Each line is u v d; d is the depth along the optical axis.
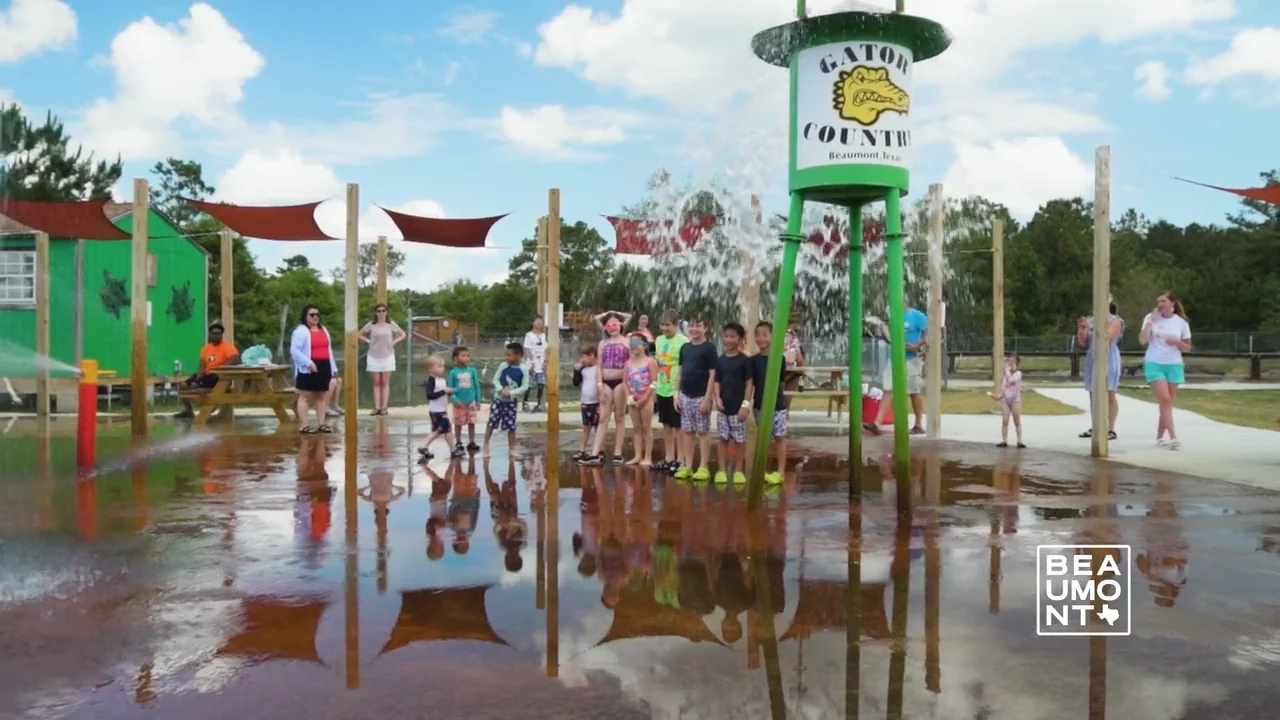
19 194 23.91
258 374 14.56
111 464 9.70
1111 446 11.19
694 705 3.40
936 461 9.91
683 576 5.19
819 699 3.45
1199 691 3.51
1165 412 11.04
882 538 6.13
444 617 4.43
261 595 4.79
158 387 21.38
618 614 4.48
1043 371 37.38
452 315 55.59
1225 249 62.75
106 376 18.88
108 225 15.74
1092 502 7.43
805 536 6.20
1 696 3.46
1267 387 25.86
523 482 8.55
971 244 41.22
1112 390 11.80
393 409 17.61
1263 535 6.17
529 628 4.27
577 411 17.25
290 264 59.12
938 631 4.21
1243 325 57.28
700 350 8.72
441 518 6.84
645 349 9.63
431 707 3.38
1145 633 4.17
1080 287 59.78
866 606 4.61
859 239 7.64
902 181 7.11
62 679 3.64
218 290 36.00
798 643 4.07
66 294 18.88
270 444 11.58
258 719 3.27
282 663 3.82
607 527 6.51
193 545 5.91
